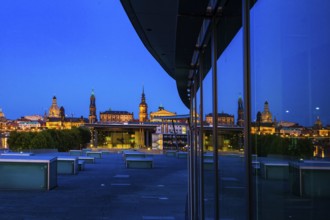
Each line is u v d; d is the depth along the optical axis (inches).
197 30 197.9
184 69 314.7
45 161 629.3
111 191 632.4
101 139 5452.8
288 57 66.0
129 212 454.0
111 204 505.0
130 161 1186.6
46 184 630.5
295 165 64.0
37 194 582.2
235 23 118.8
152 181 798.5
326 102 50.9
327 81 50.4
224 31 142.3
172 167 1234.0
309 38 56.4
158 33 259.9
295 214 64.4
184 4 153.9
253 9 94.0
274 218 77.0
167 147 4028.1
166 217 429.7
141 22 236.7
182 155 1915.6
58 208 469.4
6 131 4714.6
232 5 125.6
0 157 642.2
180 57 269.0
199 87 250.8
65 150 3956.7
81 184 719.7
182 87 429.1
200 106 239.1
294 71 62.8
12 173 628.7
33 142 3341.5
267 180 81.8
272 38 76.2
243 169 106.2
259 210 90.4
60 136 3875.5
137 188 677.9
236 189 119.0
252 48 95.7
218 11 155.3
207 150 207.2
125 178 846.5
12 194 577.6
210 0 150.5
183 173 1007.0
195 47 238.1
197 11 161.6
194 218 314.0
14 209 458.9
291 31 64.4
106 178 839.1
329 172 51.7
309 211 58.1
